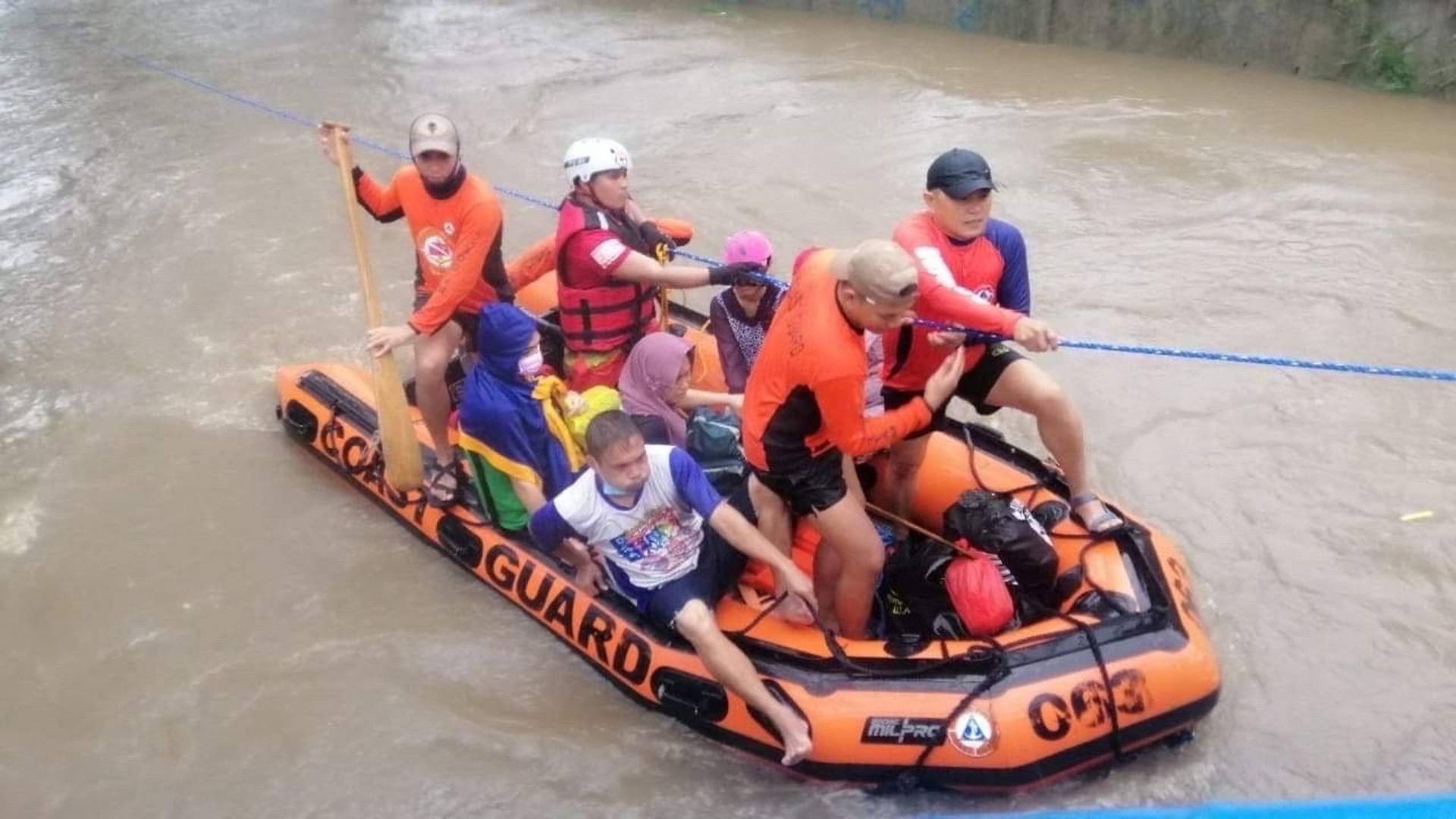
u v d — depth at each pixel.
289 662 4.48
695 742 4.06
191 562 5.02
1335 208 7.84
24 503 5.43
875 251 3.24
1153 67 10.75
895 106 9.85
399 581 4.85
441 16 13.03
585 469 4.23
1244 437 5.59
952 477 4.52
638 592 3.88
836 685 3.76
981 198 3.82
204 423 5.99
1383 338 6.36
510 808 3.89
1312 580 4.73
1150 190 8.20
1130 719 3.67
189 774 4.06
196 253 7.75
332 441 5.41
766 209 8.08
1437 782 3.85
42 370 6.53
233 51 11.95
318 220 8.18
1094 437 5.63
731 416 4.63
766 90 10.34
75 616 4.77
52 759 4.13
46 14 13.30
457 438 4.98
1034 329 3.71
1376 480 5.27
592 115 9.93
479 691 4.32
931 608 4.22
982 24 11.84
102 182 8.84
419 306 5.15
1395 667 4.30
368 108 10.23
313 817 3.89
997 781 3.65
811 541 4.32
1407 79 9.93
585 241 4.67
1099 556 4.08
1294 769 3.90
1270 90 10.06
